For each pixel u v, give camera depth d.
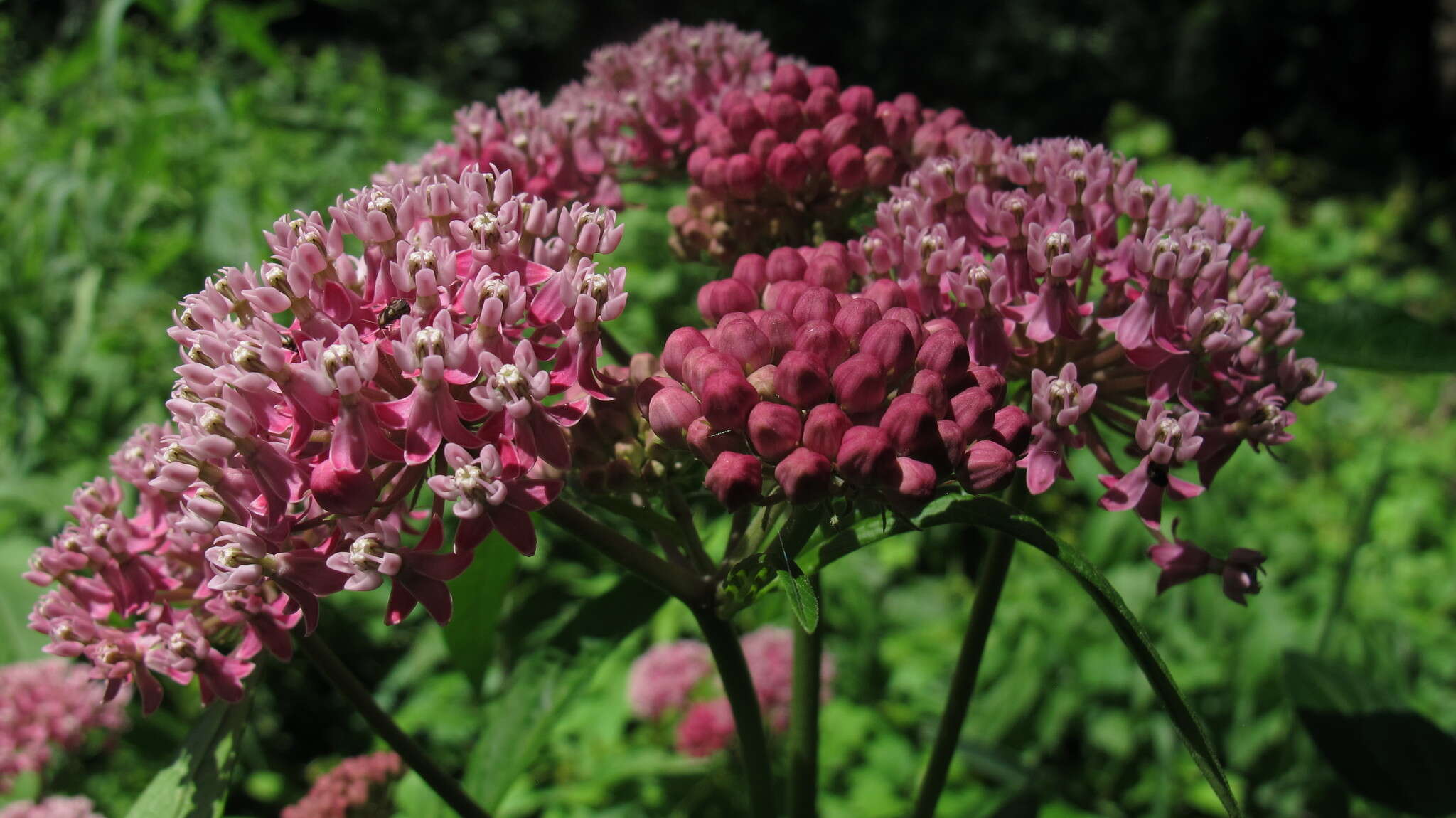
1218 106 1.26
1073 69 1.21
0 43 0.65
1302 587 0.39
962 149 0.14
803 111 0.16
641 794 0.29
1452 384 0.57
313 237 0.11
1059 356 0.13
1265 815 0.31
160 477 0.11
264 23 0.41
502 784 0.15
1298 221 0.75
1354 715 0.17
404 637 0.36
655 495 0.13
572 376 0.11
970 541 0.44
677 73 0.17
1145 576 0.38
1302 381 0.13
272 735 0.34
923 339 0.12
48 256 0.32
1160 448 0.12
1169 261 0.12
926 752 0.32
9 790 0.19
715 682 0.30
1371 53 1.30
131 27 0.46
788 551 0.12
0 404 0.32
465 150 0.16
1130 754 0.35
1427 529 0.45
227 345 0.11
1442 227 0.85
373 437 0.11
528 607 0.19
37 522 0.31
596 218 0.12
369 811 0.17
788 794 0.15
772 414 0.11
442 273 0.11
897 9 1.14
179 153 0.38
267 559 0.11
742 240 0.16
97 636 0.12
